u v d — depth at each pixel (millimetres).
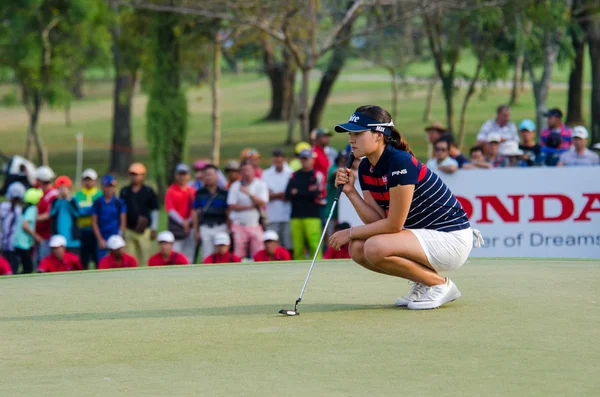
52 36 69812
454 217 12258
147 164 84375
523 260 19312
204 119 115312
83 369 9500
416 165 11914
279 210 31047
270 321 11867
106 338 11156
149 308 13328
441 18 50281
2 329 11898
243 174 28719
